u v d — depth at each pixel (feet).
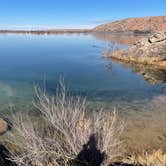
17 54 166.30
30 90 67.36
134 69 100.48
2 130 35.17
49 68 106.63
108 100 57.47
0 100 57.06
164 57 112.47
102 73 93.40
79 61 126.62
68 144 17.37
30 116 38.55
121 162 22.63
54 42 297.74
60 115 18.54
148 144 34.71
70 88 69.21
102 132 18.28
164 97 60.34
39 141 16.57
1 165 21.94
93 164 16.92
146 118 44.93
